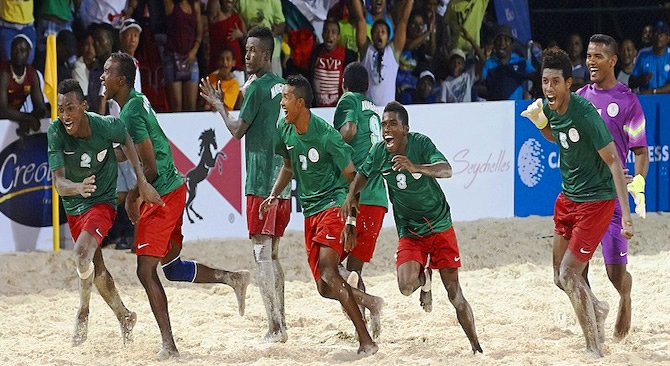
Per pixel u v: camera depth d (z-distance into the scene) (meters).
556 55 12.91
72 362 13.37
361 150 15.27
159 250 13.67
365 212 14.77
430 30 25.06
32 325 15.81
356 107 15.30
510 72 25.86
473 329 13.48
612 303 17.22
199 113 21.95
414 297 17.75
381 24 24.11
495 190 24.58
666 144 26.00
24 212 21.14
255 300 17.67
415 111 23.55
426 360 13.24
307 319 16.02
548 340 14.66
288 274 19.75
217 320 16.22
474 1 25.25
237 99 22.95
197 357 13.71
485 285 18.94
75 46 21.69
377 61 24.14
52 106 20.73
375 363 13.12
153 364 13.27
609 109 14.21
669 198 26.11
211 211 22.22
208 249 21.38
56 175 13.30
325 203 13.43
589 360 13.19
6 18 20.98
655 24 28.00
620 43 27.38
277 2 23.25
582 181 13.23
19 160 21.03
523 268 20.25
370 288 18.64
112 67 13.64
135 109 13.63
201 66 23.00
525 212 24.92
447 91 25.31
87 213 13.64
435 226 13.12
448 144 23.95
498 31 25.80
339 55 23.78
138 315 16.61
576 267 13.20
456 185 24.14
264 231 14.44
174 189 13.89
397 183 12.94
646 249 22.27
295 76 13.12
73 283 19.08
